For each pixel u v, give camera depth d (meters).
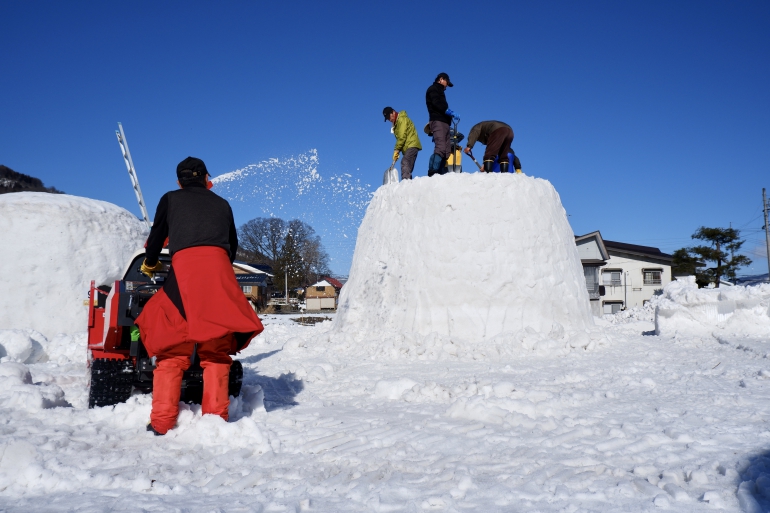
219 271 3.93
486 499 2.74
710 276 48.19
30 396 4.46
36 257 9.30
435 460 3.36
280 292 50.84
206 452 3.53
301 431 4.03
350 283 11.55
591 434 3.94
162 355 3.89
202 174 4.45
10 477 2.95
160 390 3.87
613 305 47.69
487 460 3.37
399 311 10.20
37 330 9.17
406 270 10.30
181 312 3.85
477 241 9.91
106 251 9.94
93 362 4.66
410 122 11.32
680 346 9.64
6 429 3.74
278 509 2.59
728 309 11.12
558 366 7.62
